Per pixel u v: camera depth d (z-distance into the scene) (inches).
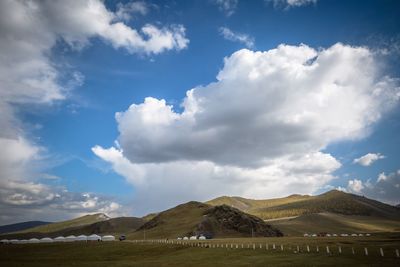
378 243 3880.4
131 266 2682.1
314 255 2544.3
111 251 4151.1
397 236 6269.7
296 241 4896.7
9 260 3727.9
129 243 4945.9
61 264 3147.1
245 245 4111.7
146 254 3782.0
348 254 2481.5
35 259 3759.8
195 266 2436.0
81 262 3309.5
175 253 3624.5
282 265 2153.1
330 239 5310.0
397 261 2000.5
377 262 2010.3
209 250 3540.8
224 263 2490.2
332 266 1973.4
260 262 2381.9
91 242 5344.5
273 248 3331.7
